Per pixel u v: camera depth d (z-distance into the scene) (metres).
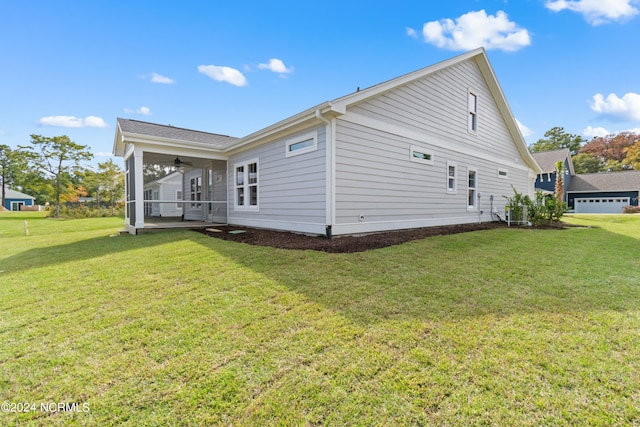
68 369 2.10
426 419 1.59
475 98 10.93
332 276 3.98
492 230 8.83
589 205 27.20
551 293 3.32
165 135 10.15
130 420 1.64
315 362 2.10
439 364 2.04
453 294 3.31
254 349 2.28
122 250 6.09
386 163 7.62
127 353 2.28
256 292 3.46
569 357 2.09
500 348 2.21
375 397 1.75
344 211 6.75
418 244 6.05
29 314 3.03
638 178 25.28
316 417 1.62
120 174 31.45
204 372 2.02
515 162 13.52
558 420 1.56
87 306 3.21
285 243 6.14
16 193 45.28
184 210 15.09
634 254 5.37
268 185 8.57
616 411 1.61
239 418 1.63
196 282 3.88
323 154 6.63
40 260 5.54
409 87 8.22
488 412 1.62
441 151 9.31
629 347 2.21
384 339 2.38
